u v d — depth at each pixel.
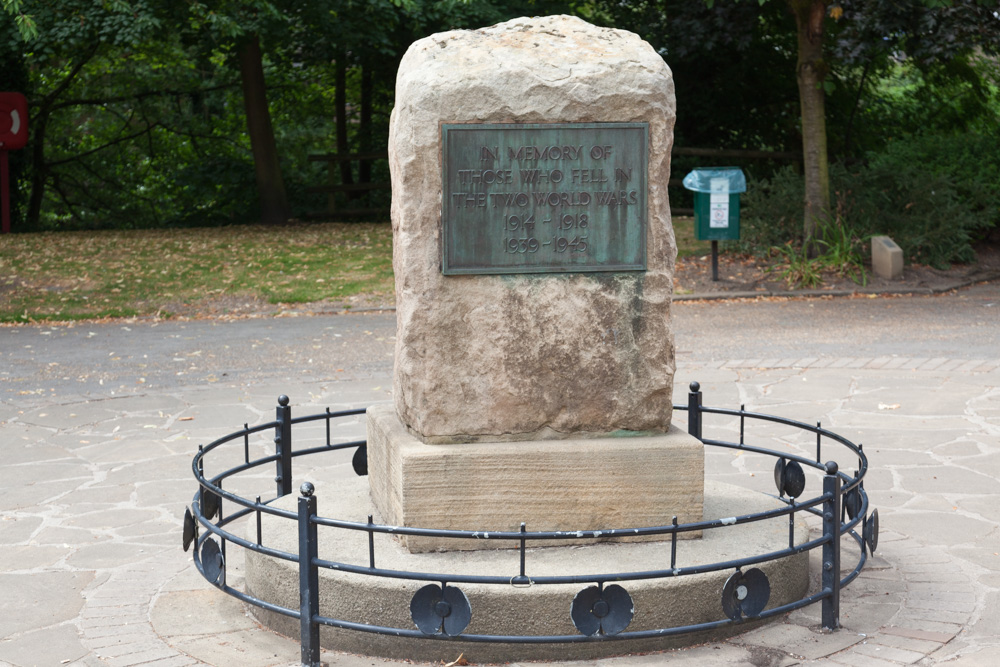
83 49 21.31
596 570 4.11
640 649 3.98
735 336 10.98
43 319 12.38
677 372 9.29
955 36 13.44
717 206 13.97
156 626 4.27
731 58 20.86
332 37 18.28
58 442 7.30
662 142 4.39
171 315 12.62
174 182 25.56
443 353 4.35
